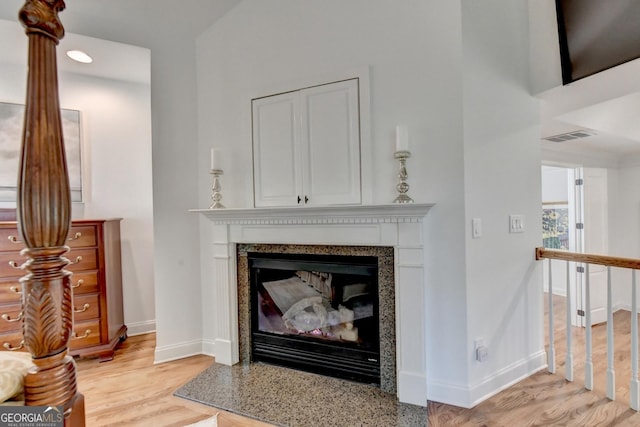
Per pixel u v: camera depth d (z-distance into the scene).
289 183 2.55
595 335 3.48
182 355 2.86
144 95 3.47
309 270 2.50
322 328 2.55
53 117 0.94
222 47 2.81
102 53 2.81
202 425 1.76
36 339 0.92
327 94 2.41
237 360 2.74
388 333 2.22
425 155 2.14
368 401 2.12
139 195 3.44
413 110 2.16
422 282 2.08
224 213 2.60
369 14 2.29
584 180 4.11
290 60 2.54
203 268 2.92
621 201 4.55
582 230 4.09
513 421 1.91
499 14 2.28
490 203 2.20
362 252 2.29
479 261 2.13
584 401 2.11
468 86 2.07
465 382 2.06
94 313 2.79
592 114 3.04
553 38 2.34
